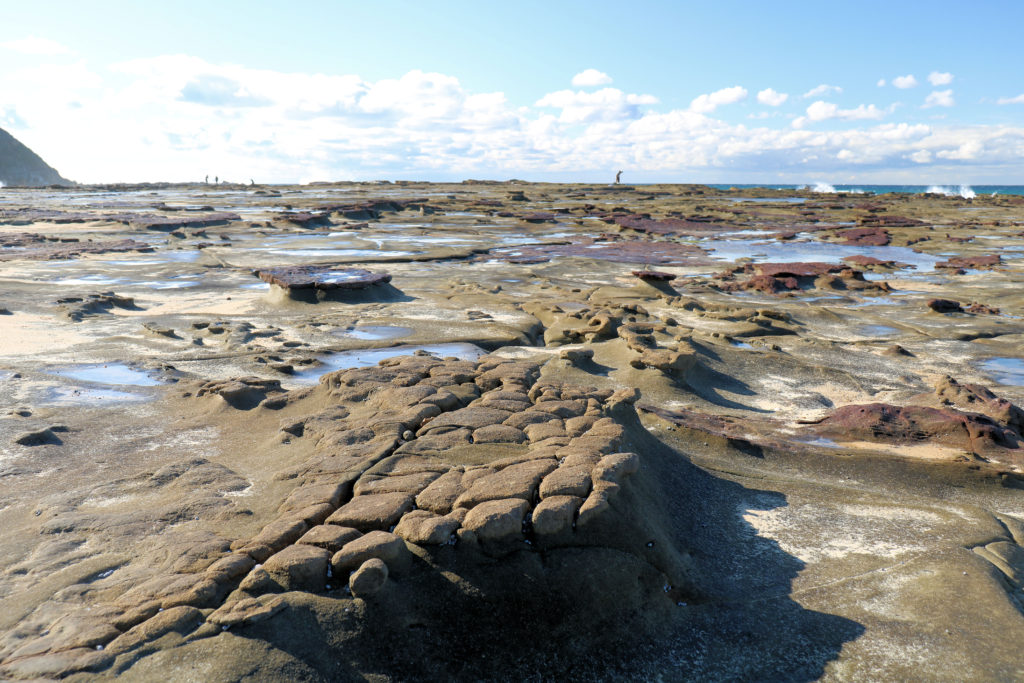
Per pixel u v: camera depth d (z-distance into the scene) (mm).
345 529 4379
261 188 81750
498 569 4230
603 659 4008
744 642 4176
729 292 19219
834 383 10586
